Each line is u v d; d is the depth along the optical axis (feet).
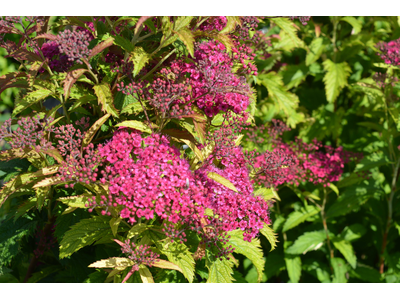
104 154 1.61
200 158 1.68
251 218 1.70
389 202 2.42
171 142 1.77
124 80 1.78
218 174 1.67
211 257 1.73
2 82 1.75
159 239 1.67
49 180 1.60
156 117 1.70
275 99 2.45
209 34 1.69
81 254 1.94
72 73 1.64
